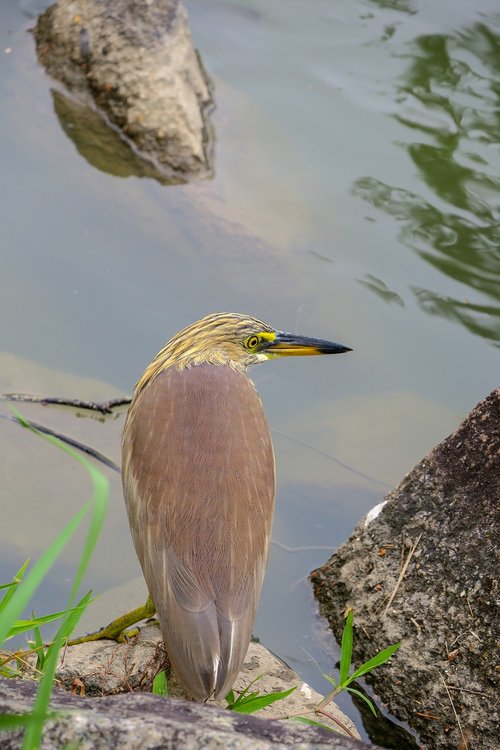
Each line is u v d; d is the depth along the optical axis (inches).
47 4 687.1
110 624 348.8
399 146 628.4
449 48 705.6
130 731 200.7
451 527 345.1
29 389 466.9
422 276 550.0
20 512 410.3
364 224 578.6
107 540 404.5
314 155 619.2
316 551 407.2
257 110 650.2
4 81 634.2
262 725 215.2
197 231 564.4
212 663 283.7
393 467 454.6
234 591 299.6
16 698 218.5
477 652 323.0
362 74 682.2
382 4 744.3
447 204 589.9
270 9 735.7
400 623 343.6
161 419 339.6
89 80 625.6
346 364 507.2
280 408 483.2
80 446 447.8
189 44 651.5
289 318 521.0
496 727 313.6
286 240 564.4
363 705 341.7
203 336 387.9
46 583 381.1
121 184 584.7
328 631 366.9
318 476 446.3
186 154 599.2
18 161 587.8
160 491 320.2
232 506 315.0
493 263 556.7
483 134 637.3
